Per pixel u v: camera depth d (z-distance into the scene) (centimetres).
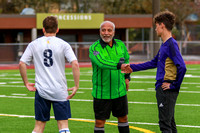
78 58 5094
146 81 3006
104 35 1054
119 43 1096
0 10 6122
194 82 2917
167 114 1011
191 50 5359
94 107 1089
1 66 4678
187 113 1706
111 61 1025
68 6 6231
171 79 1003
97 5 6366
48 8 6181
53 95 1024
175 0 8288
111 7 6469
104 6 6412
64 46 1031
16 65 4809
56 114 1035
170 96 1006
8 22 5409
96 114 1086
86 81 3044
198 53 5353
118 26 5772
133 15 5791
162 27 1016
